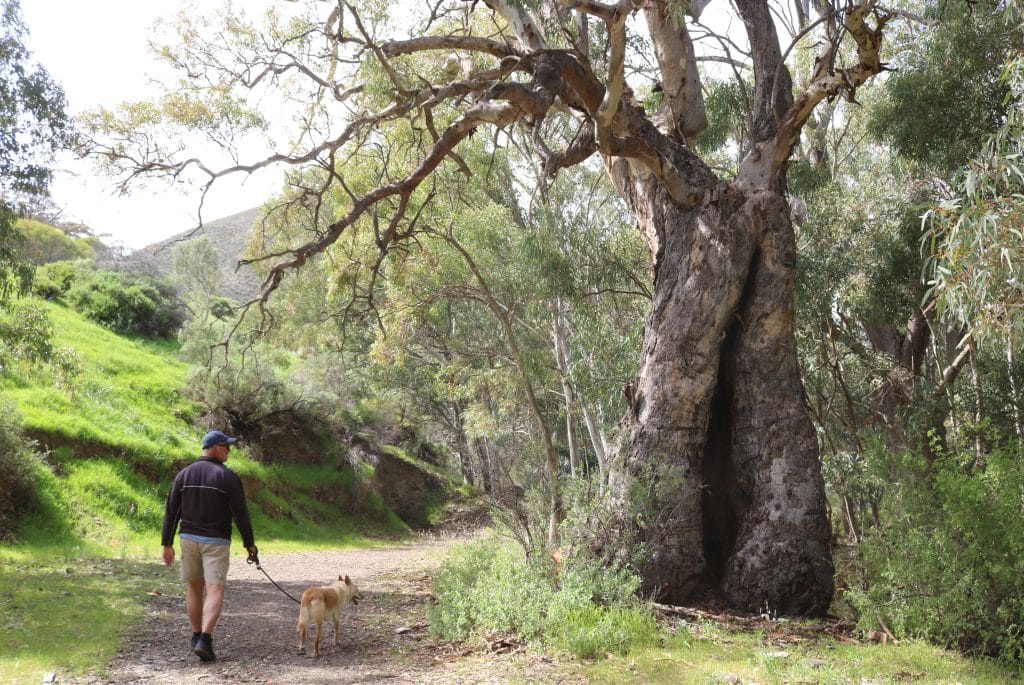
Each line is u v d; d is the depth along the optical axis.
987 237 7.05
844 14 11.16
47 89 12.97
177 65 11.73
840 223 17.38
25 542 16.95
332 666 6.80
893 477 8.84
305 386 35.62
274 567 17.22
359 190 16.30
